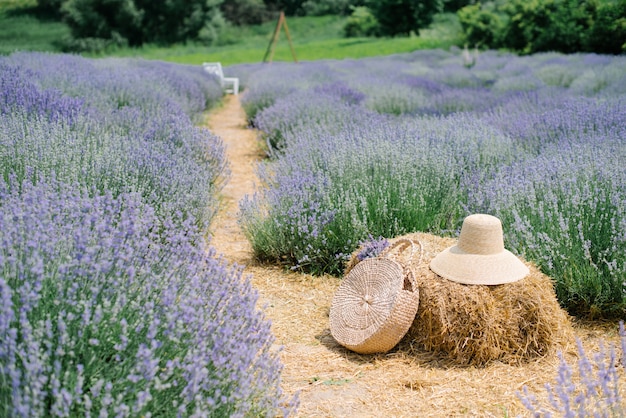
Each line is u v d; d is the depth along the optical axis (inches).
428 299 145.4
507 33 1200.2
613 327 158.6
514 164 240.8
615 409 106.6
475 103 484.7
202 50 2107.5
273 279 195.0
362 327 147.7
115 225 146.4
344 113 378.3
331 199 208.4
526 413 120.2
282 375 136.2
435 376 136.5
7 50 656.4
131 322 101.6
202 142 283.4
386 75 774.5
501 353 142.1
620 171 191.9
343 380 134.8
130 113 301.9
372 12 2103.8
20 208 114.7
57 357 86.4
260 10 2738.7
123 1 2101.4
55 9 2546.8
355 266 162.7
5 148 189.6
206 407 91.4
